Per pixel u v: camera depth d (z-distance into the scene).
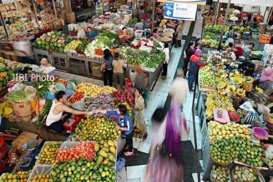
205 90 5.90
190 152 5.24
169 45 9.92
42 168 3.92
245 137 4.35
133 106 5.43
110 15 11.74
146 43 8.56
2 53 8.32
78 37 9.20
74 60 8.56
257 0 6.05
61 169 3.64
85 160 3.78
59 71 8.88
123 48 8.16
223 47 8.48
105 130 4.52
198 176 4.64
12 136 5.19
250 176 3.99
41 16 10.79
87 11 16.16
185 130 3.10
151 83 7.71
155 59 7.80
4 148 4.71
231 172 4.18
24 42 8.56
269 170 4.06
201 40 9.01
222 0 6.67
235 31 10.45
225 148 4.20
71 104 5.15
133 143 5.54
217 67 6.77
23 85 5.48
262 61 7.32
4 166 4.56
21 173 3.92
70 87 5.86
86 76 8.64
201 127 5.85
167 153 3.09
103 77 8.00
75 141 4.27
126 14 11.94
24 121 5.13
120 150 5.03
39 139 5.14
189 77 7.49
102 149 4.04
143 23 11.43
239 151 4.16
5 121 5.25
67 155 3.82
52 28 10.81
